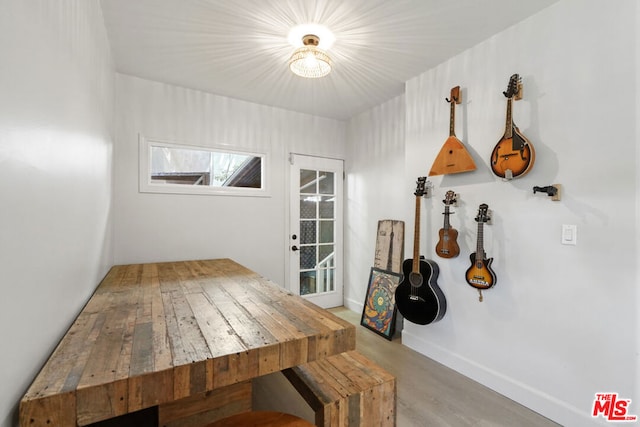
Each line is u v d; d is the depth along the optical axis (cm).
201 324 128
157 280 212
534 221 188
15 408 76
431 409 188
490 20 196
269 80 289
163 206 298
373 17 195
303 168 380
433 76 259
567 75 174
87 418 81
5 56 71
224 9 188
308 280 386
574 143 171
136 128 284
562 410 174
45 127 96
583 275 167
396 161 328
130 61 254
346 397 127
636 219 150
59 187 110
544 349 183
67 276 121
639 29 148
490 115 214
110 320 132
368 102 344
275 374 171
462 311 230
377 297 322
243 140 339
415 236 254
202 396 149
